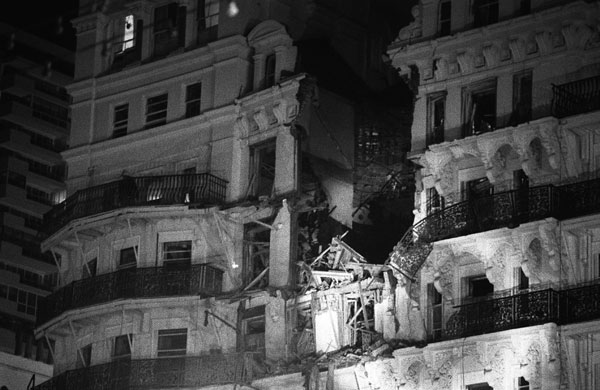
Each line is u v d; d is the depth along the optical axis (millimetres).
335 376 79875
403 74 81750
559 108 74625
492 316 73875
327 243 85750
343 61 93000
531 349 72875
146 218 87125
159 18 92188
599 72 75062
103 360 87375
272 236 84125
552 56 76125
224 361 82938
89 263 90562
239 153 86938
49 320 89562
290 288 82875
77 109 93562
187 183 86562
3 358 107125
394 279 79062
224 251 85562
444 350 75562
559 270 73438
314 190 85938
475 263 76625
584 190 73188
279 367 81750
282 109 85250
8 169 120375
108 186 88625
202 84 89125
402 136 89062
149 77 91125
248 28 88625
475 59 78812
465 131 78688
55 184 122125
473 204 76250
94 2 94625
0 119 120938
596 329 71062
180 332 85688
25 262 119000
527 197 74375
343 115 89625
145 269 85938
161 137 89688
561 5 75562
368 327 79938
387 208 87312
